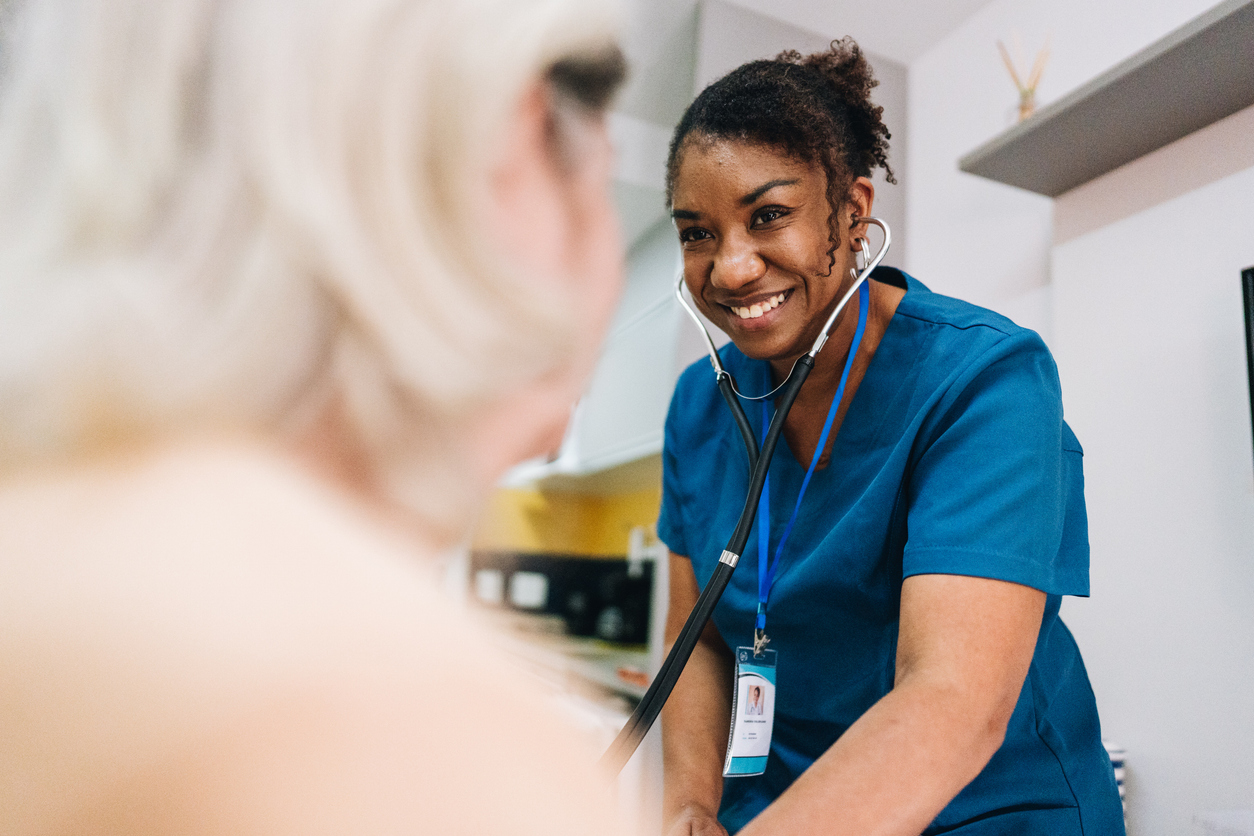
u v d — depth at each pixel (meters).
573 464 3.65
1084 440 1.72
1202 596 1.48
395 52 0.20
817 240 0.79
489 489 0.22
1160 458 1.57
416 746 0.17
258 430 0.20
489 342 0.20
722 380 0.86
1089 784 0.85
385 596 0.19
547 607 4.02
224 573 0.18
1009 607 0.66
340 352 0.20
